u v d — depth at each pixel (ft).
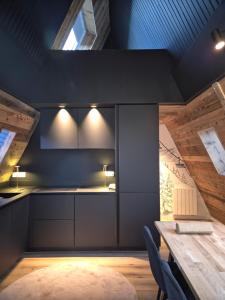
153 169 11.83
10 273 9.87
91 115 12.42
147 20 10.09
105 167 13.64
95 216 11.87
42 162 13.78
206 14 6.43
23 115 11.19
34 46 9.78
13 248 10.14
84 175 13.74
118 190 11.84
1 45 8.34
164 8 8.17
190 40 7.98
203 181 14.66
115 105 11.82
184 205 16.34
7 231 9.50
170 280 4.30
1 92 8.59
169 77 11.29
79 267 10.43
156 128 11.76
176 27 8.37
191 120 11.66
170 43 9.68
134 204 11.82
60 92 11.43
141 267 10.47
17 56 9.48
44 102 11.39
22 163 13.75
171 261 7.31
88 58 11.28
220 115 8.96
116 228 11.89
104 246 11.89
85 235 11.86
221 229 7.61
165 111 12.79
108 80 11.44
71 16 10.32
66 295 8.40
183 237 6.90
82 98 11.48
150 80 11.41
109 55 11.27
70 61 11.28
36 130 13.69
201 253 5.81
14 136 11.48
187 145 14.08
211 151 11.57
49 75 11.35
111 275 9.76
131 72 11.36
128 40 15.20
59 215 11.86
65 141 12.42
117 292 8.59
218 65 7.18
